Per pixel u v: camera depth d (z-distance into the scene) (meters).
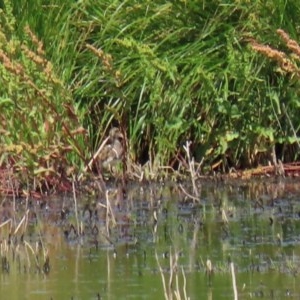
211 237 13.04
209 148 17.16
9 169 15.85
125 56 17.36
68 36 17.41
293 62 16.47
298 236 12.98
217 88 17.06
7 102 15.88
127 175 16.88
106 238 13.07
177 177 16.83
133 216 14.41
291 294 10.46
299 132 17.23
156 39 17.55
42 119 16.12
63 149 15.88
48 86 15.88
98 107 17.38
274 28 17.00
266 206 14.86
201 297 10.42
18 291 10.80
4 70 15.94
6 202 15.48
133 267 11.71
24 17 17.31
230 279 11.09
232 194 15.77
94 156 16.44
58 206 15.20
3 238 13.25
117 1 17.72
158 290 10.73
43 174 15.89
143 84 16.94
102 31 17.44
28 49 15.89
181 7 17.45
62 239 13.15
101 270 11.62
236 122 17.11
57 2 17.53
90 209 14.82
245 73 16.86
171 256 11.53
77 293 10.67
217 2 17.39
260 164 17.23
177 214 14.46
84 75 17.34
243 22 17.23
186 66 17.16
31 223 14.12
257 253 12.16
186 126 17.00
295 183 16.45
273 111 16.98
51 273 11.53
